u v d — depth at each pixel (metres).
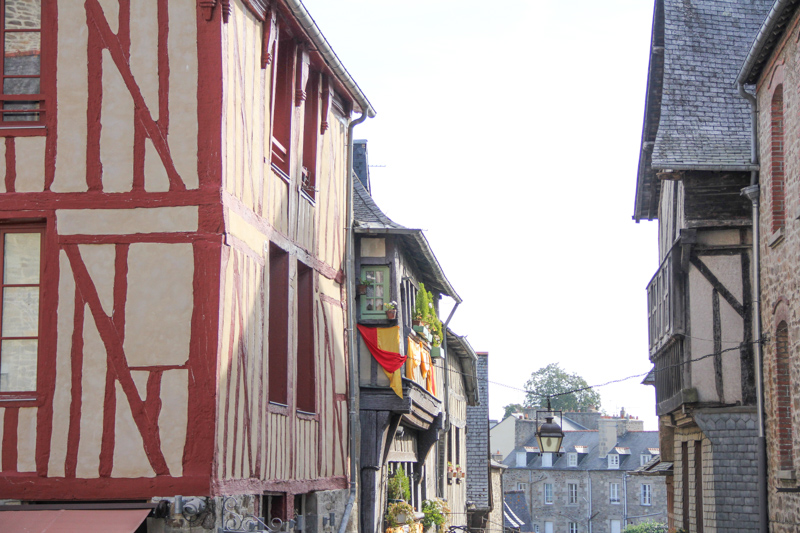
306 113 13.64
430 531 20.53
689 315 15.94
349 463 14.76
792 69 13.48
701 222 15.95
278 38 12.01
